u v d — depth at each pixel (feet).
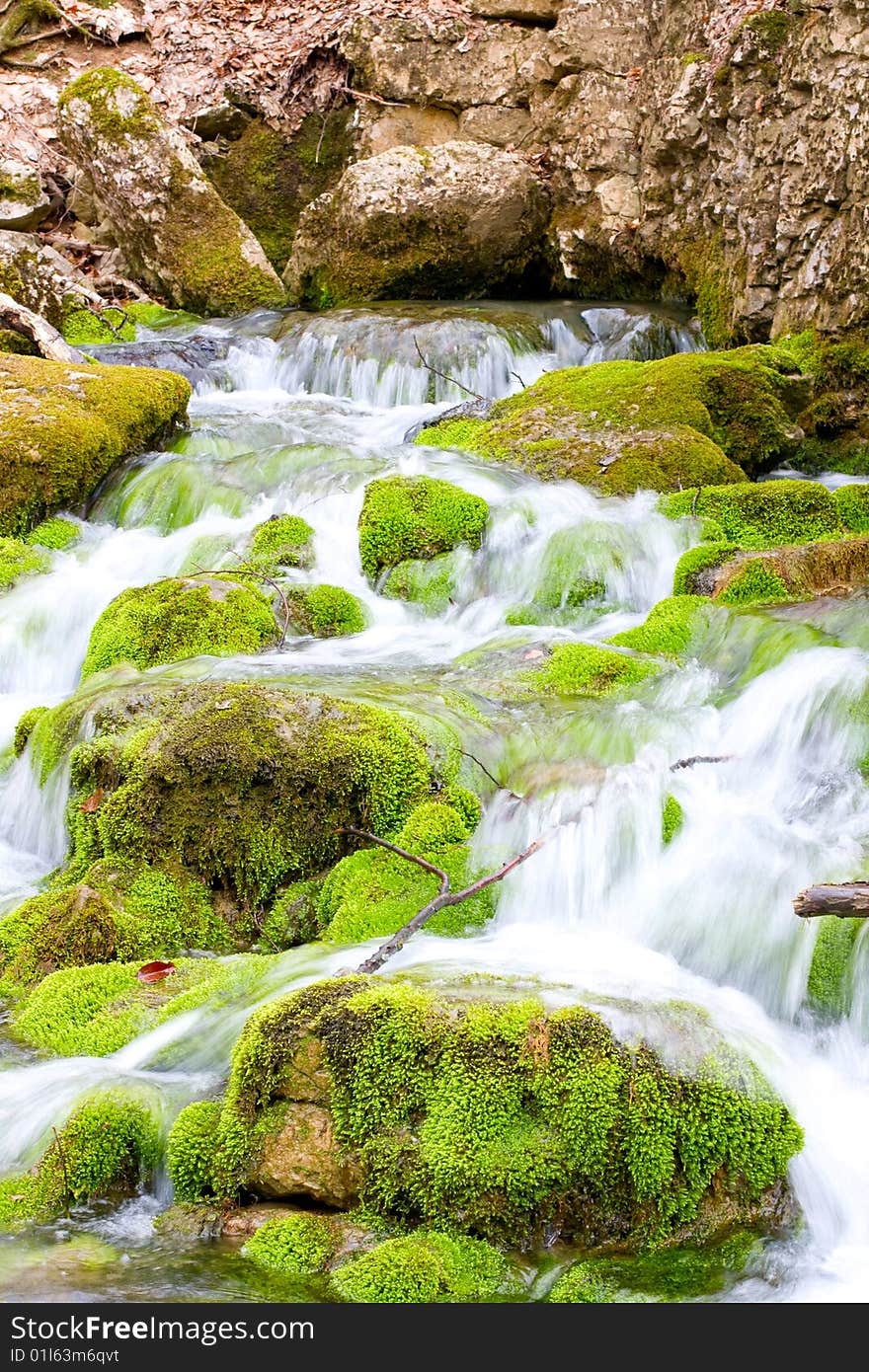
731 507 23.84
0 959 15.29
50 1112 12.16
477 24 44.96
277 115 47.24
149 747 16.69
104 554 25.02
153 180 42.91
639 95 41.01
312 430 31.65
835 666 17.69
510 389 36.17
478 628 22.24
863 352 29.32
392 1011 11.41
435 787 16.42
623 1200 10.89
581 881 15.38
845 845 14.89
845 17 30.01
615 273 41.16
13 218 43.19
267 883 16.30
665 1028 11.60
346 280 42.01
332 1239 10.90
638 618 21.83
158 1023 13.70
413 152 42.11
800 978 13.64
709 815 15.72
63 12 48.88
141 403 28.63
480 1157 10.84
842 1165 11.62
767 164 32.91
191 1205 11.46
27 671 22.68
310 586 22.30
